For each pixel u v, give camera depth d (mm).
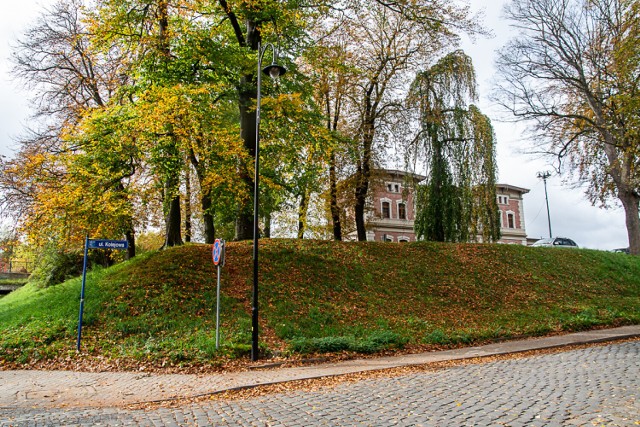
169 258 16094
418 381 8008
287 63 18562
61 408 6879
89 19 16266
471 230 27234
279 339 11844
